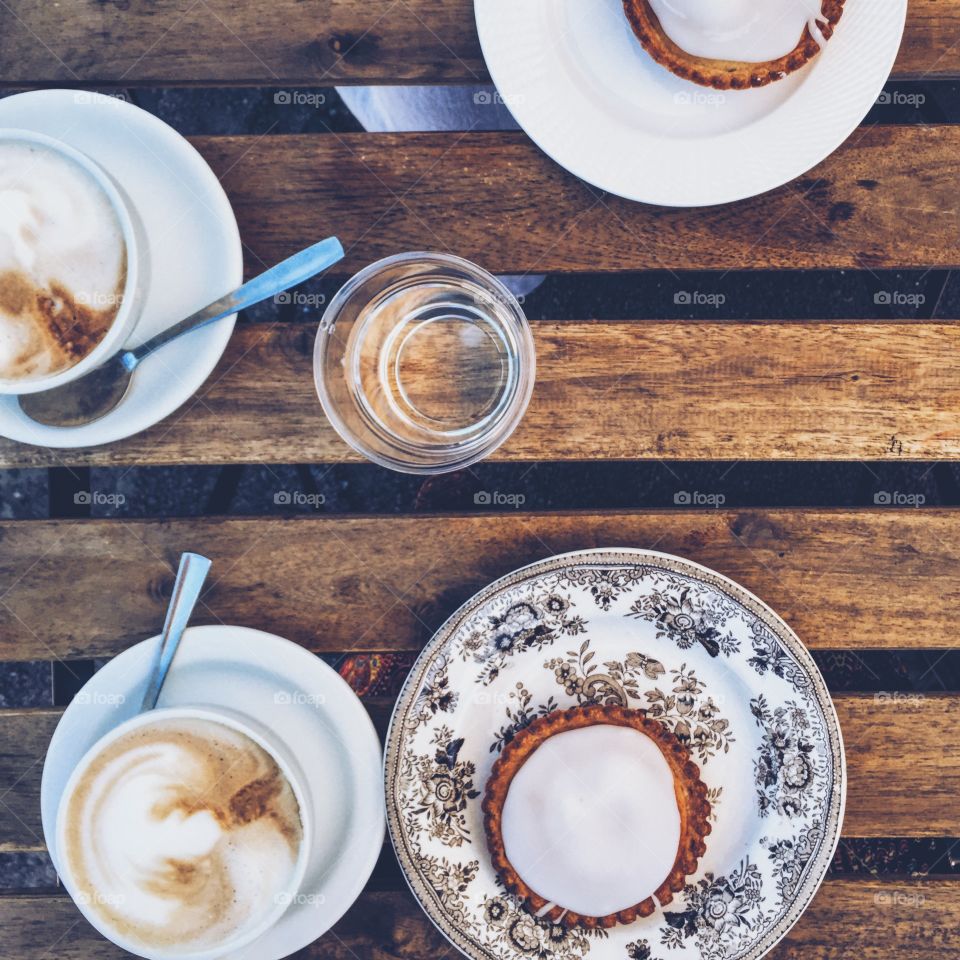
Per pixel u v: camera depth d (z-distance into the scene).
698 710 0.59
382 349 0.58
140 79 0.58
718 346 0.59
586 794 0.56
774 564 0.60
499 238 0.58
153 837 0.53
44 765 0.59
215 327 0.55
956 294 0.72
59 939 0.60
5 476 0.74
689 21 0.54
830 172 0.58
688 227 0.59
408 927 0.60
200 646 0.56
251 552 0.59
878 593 0.60
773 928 0.57
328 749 0.56
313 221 0.58
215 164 0.58
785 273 0.72
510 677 0.58
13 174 0.51
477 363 0.58
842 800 0.57
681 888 0.57
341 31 0.58
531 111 0.55
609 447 0.59
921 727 0.60
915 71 0.58
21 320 0.51
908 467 0.72
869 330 0.59
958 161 0.58
